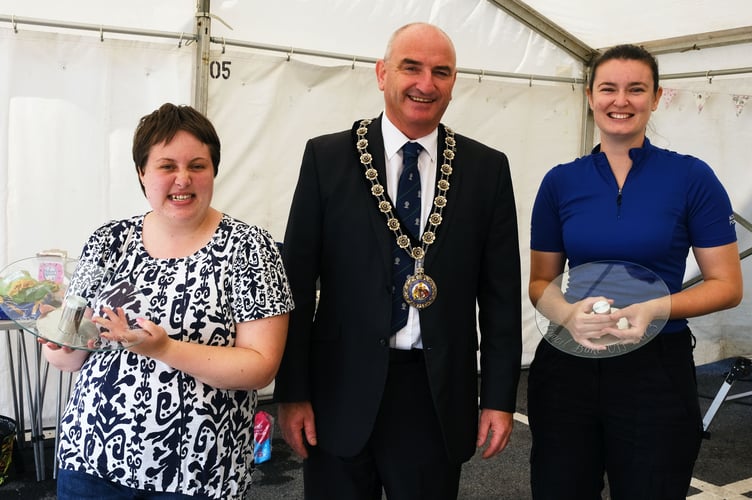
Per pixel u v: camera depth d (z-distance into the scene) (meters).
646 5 4.00
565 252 1.98
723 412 4.28
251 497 2.99
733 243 1.76
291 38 4.03
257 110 3.95
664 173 1.77
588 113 4.91
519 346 1.77
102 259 1.46
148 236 1.50
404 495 1.69
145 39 3.64
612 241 1.78
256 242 1.48
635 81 1.73
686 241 1.78
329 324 1.71
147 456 1.38
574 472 1.82
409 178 1.67
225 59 3.83
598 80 1.78
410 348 1.66
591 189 1.83
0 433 3.02
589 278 1.74
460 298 1.69
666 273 1.78
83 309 1.34
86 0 3.53
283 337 1.50
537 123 4.79
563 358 1.82
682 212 1.75
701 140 4.44
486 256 1.78
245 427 1.50
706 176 1.75
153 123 1.42
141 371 1.40
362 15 4.18
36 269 1.51
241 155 3.94
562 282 1.83
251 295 1.44
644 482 1.74
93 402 1.41
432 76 1.60
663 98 4.61
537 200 1.98
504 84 4.64
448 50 1.63
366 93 4.25
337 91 4.15
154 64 3.66
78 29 3.49
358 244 1.66
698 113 4.43
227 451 1.45
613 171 1.83
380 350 1.63
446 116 4.49
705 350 4.84
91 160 3.60
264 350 1.45
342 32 4.15
